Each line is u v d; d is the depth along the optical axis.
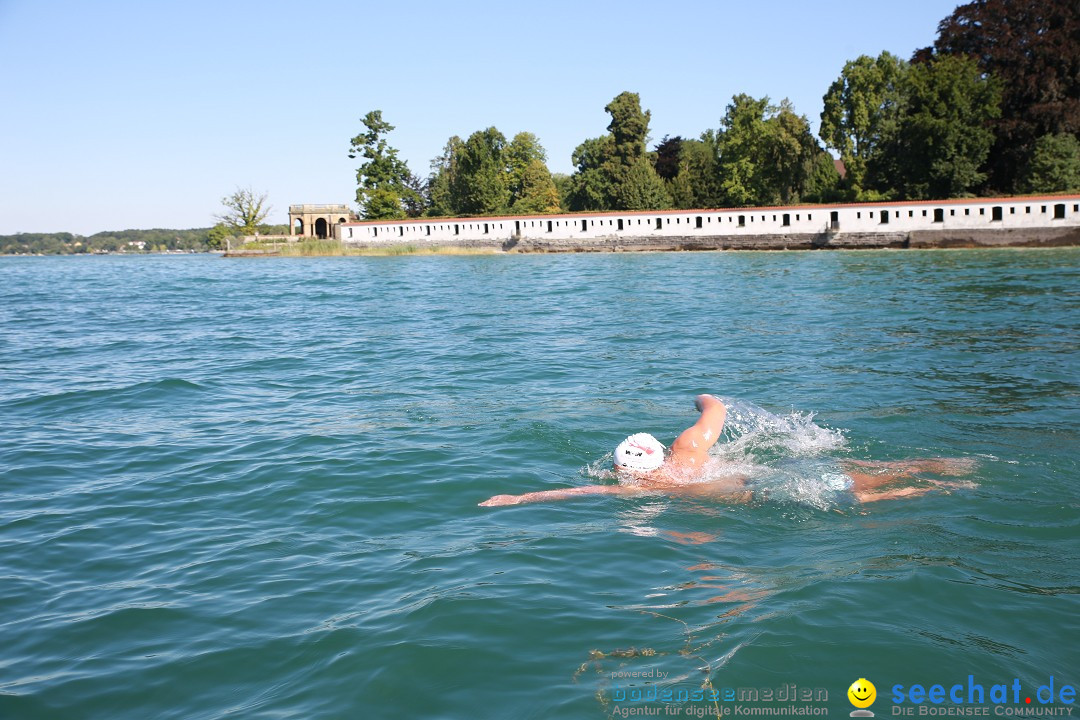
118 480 8.03
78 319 24.38
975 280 30.97
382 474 7.95
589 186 91.25
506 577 5.53
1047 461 7.71
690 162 90.38
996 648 4.40
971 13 71.62
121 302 30.72
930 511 6.50
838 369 12.92
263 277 46.62
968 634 4.55
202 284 41.59
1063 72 66.31
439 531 6.48
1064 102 65.62
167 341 18.64
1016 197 58.31
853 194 71.19
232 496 7.48
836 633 4.58
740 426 9.16
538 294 30.16
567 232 71.50
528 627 4.80
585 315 22.33
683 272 41.28
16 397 12.23
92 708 4.19
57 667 4.59
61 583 5.71
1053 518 6.30
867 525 6.26
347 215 95.06
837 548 5.83
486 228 73.69
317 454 8.72
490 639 4.68
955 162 66.19
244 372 14.18
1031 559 5.54
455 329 19.81
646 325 19.67
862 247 63.06
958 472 7.42
